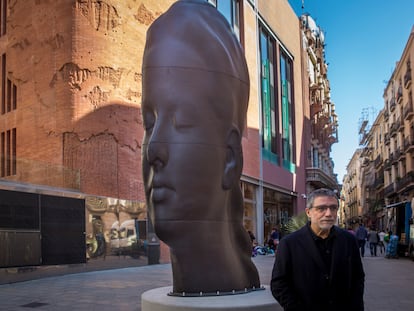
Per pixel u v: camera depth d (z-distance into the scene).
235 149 7.57
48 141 19.73
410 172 42.12
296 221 16.16
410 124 42.38
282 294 3.38
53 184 15.85
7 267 13.13
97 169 18.66
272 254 27.48
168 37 7.36
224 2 27.27
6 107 23.62
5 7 24.91
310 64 48.53
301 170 40.69
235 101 7.57
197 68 7.21
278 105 35.25
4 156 14.42
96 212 17.03
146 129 7.47
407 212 24.19
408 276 14.93
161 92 7.18
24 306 9.29
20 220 13.79
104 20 19.36
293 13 41.03
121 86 19.64
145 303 6.85
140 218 19.44
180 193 7.01
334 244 3.38
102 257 17.11
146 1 20.95
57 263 15.03
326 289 3.31
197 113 7.13
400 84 46.03
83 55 19.05
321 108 49.78
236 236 7.64
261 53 32.94
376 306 9.44
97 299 10.11
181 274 7.11
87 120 18.81
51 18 20.11
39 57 20.66
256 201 30.14
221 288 7.13
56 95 19.50
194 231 7.04
